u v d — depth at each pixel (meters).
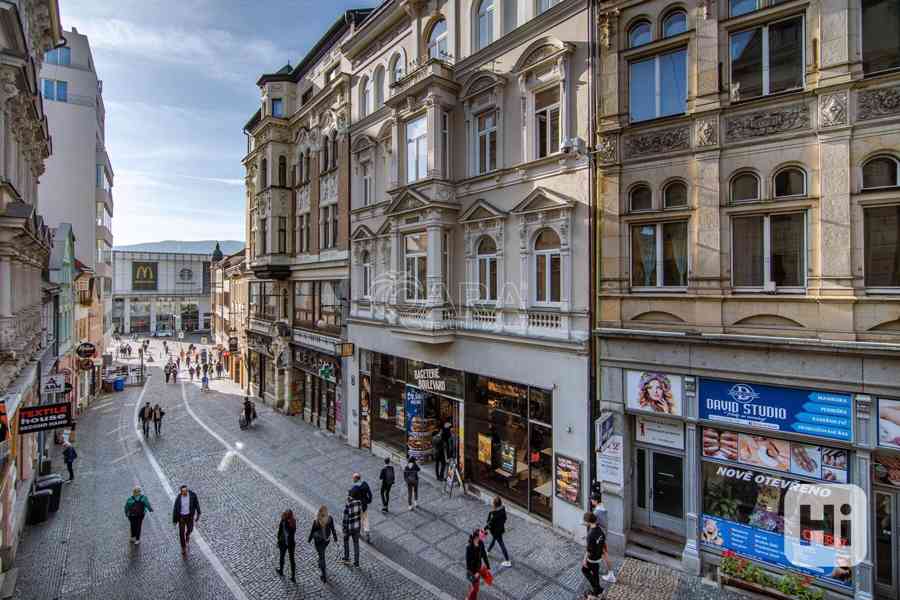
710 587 9.00
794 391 8.53
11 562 10.48
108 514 13.34
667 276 10.23
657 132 10.23
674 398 9.84
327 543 9.99
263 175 27.06
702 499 9.74
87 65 32.19
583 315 11.22
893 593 7.98
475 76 13.73
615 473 10.39
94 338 32.78
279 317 26.06
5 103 10.23
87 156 31.78
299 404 25.05
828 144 8.22
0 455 9.98
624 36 10.67
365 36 18.66
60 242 21.41
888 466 8.03
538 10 12.57
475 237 14.01
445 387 14.78
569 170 11.59
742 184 9.29
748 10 9.20
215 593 9.47
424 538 11.51
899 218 7.77
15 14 9.27
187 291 77.19
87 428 23.11
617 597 8.78
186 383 35.88
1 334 9.88
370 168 18.70
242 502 13.91
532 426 12.24
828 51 8.20
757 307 8.91
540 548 10.77
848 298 7.95
